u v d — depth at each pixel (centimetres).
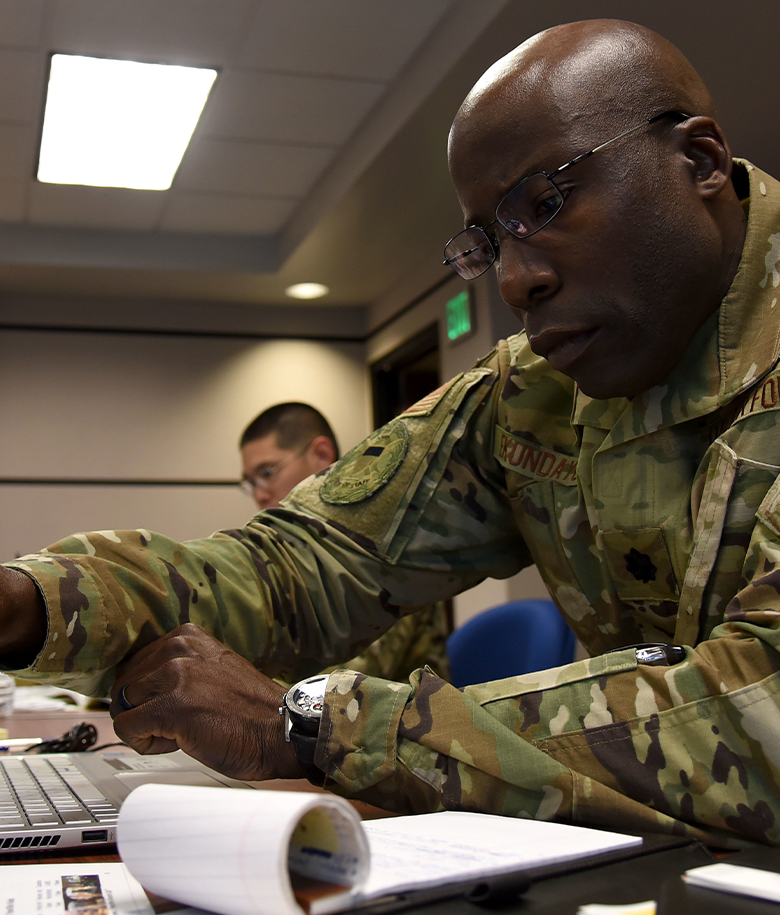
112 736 142
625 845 55
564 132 78
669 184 78
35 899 52
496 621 221
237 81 316
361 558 103
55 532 485
